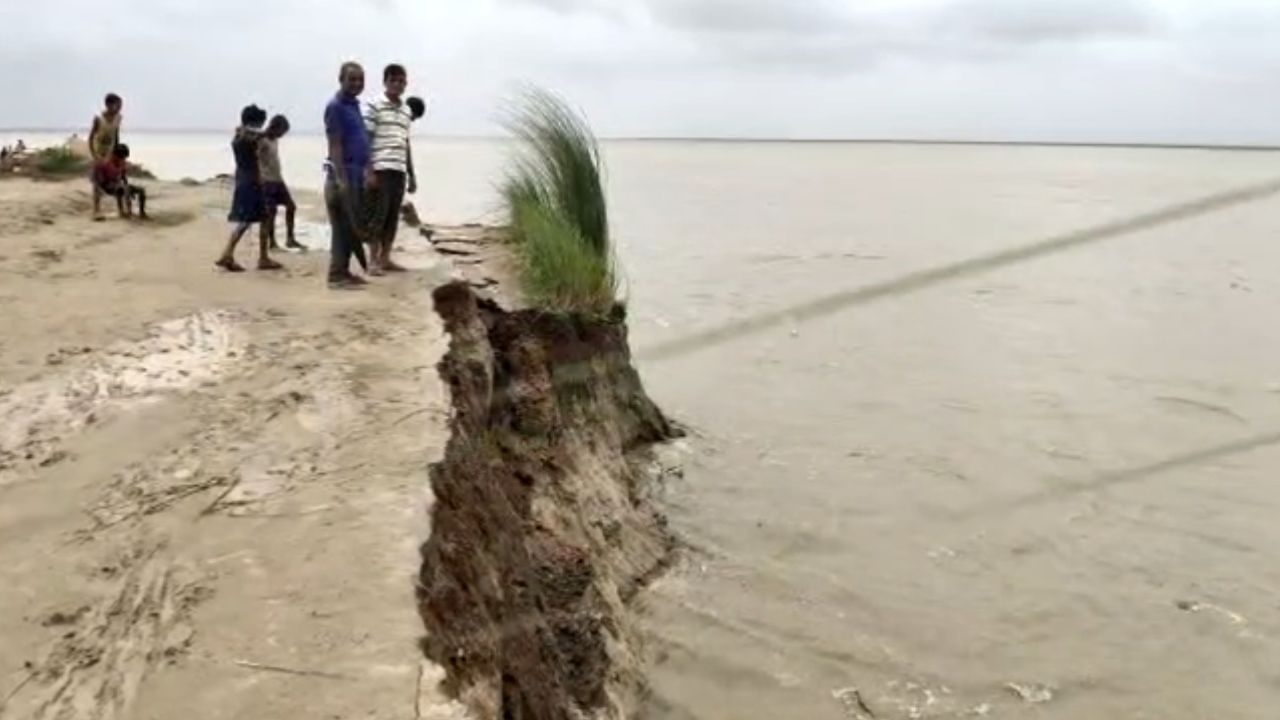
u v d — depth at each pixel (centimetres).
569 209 1221
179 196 2212
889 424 1147
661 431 1177
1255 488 988
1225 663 762
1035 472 1024
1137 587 860
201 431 650
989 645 785
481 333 892
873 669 759
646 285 1237
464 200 3438
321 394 707
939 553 916
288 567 471
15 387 746
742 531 964
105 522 534
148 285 1097
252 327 895
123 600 460
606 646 710
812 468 1073
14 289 1070
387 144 1115
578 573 720
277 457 604
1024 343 1209
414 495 543
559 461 880
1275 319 1230
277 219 1823
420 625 423
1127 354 1236
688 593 872
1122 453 1042
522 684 532
